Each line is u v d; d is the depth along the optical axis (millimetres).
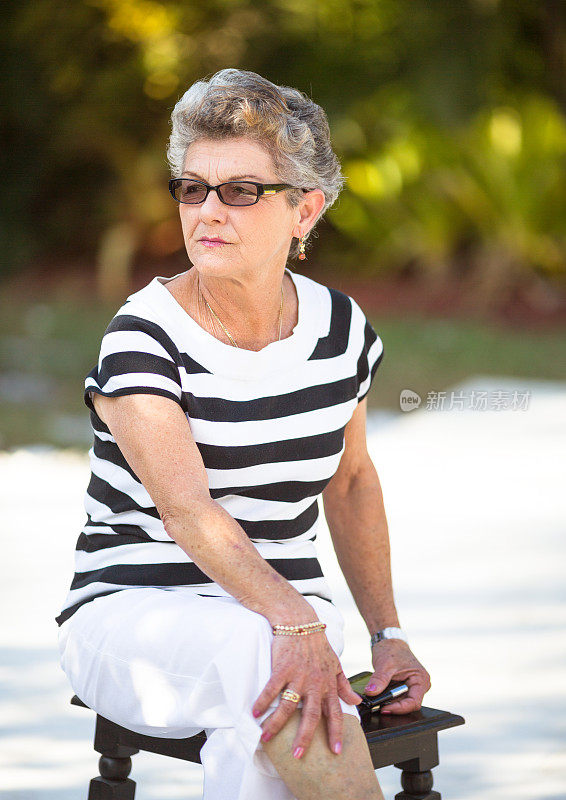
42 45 51625
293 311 8391
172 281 8156
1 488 23688
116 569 7824
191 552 7234
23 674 13203
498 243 51812
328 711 6816
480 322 48281
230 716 7016
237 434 7688
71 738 11469
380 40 45844
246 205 7539
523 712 12250
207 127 7555
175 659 7168
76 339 44250
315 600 8000
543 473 24547
